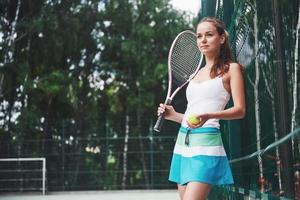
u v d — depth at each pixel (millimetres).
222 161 1960
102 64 15969
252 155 2834
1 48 15016
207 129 1958
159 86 15797
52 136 13984
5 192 12844
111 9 16062
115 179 13242
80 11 15953
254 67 2883
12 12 15266
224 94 1989
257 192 2852
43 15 15172
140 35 15711
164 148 13219
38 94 15164
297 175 1947
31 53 15414
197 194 1902
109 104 15930
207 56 2068
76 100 15539
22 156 13062
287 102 1998
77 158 13242
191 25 15977
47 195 12219
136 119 14602
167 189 13039
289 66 1976
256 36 2773
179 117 2248
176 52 2506
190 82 2092
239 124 3664
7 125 14617
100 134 13633
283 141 1852
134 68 15961
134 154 13305
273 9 2082
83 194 12383
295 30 1896
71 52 15844
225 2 4008
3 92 14742
